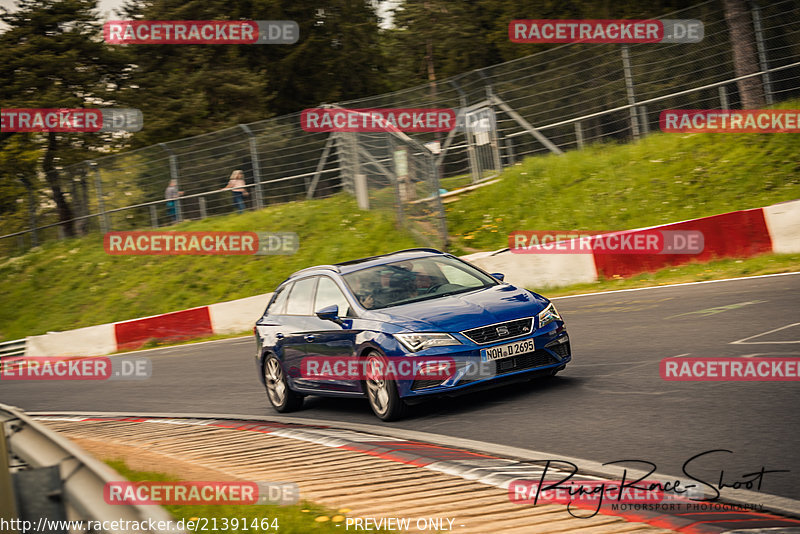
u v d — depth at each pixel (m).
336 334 9.70
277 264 25.84
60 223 32.62
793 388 7.63
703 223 17.52
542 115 26.94
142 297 26.56
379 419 9.25
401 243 24.73
